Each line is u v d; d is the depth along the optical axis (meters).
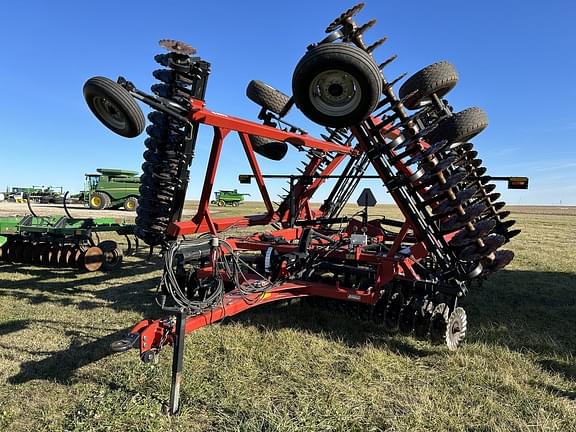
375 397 3.57
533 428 3.13
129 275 8.12
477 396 3.62
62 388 3.58
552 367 4.25
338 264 5.89
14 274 8.05
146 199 4.83
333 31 4.12
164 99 4.26
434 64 4.80
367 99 3.82
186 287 5.17
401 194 4.81
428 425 3.17
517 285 8.17
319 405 3.40
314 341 4.75
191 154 4.66
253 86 6.68
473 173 5.84
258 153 7.05
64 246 8.63
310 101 3.98
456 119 4.67
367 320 5.46
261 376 3.91
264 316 5.58
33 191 38.53
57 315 5.50
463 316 4.86
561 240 17.33
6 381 3.69
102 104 4.28
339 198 8.39
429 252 5.04
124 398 3.40
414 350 4.59
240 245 6.27
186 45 4.21
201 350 4.41
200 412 3.27
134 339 3.05
